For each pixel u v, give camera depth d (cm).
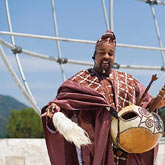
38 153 937
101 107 410
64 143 412
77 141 368
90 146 409
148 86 416
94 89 422
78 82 426
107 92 425
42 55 905
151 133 398
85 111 419
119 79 437
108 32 434
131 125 395
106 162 407
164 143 912
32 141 941
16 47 834
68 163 413
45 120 409
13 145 930
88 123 415
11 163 921
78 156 412
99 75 434
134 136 396
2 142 926
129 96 431
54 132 396
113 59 433
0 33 762
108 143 407
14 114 5122
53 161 414
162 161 899
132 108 403
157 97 412
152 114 412
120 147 409
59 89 432
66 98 415
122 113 402
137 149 404
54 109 402
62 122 377
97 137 404
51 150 414
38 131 5003
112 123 405
